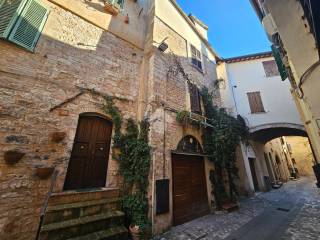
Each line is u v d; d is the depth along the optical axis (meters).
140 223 4.46
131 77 6.43
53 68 4.65
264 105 11.05
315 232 4.67
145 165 5.18
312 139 5.21
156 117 5.91
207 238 4.47
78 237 3.62
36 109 4.11
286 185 15.06
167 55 7.54
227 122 8.91
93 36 5.86
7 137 3.62
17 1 4.52
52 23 5.05
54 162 4.06
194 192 6.41
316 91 2.25
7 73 3.94
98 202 4.32
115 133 5.27
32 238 3.46
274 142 18.56
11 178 3.50
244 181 9.95
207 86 9.68
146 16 8.29
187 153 6.54
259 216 6.27
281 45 5.36
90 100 5.08
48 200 3.78
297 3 2.26
